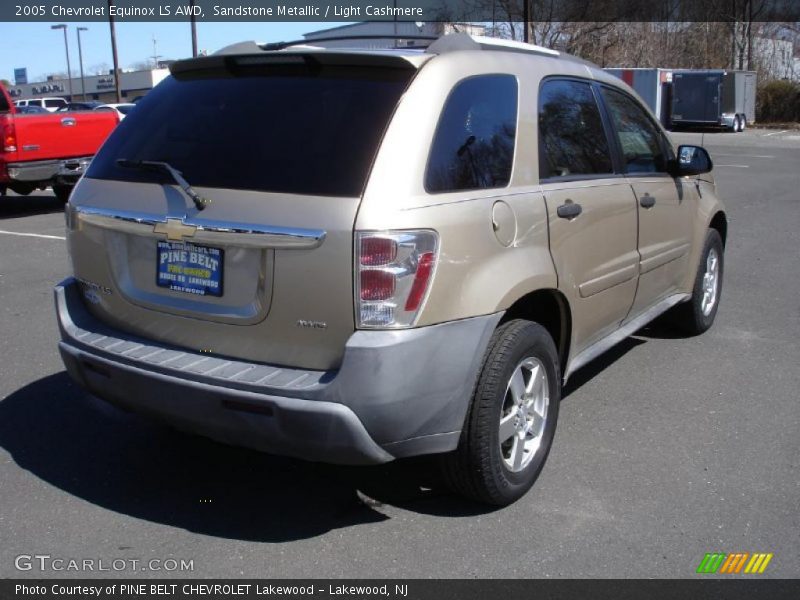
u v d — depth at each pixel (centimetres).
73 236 381
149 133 373
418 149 320
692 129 4362
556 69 425
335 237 302
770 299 758
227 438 328
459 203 328
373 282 301
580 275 410
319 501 376
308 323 311
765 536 345
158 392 332
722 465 412
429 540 343
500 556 330
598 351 447
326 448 308
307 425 303
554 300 399
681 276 573
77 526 353
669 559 329
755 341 623
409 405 311
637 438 444
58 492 383
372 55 336
